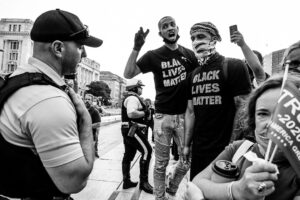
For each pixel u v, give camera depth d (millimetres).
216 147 2285
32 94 1205
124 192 4203
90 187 4406
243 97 2211
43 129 1161
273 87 1115
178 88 2879
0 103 1224
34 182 1212
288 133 885
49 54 1372
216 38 2436
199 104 2438
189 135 2775
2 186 1205
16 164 1199
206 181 1201
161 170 3156
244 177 934
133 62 3172
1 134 1206
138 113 4113
